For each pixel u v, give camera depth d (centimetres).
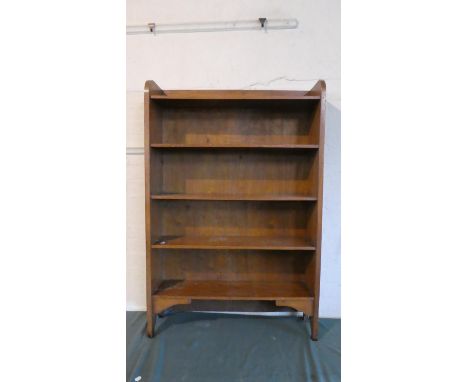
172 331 190
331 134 201
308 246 178
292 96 178
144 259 212
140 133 205
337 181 203
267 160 200
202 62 199
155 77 201
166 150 200
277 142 199
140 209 209
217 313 211
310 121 192
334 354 171
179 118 199
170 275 208
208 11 197
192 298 181
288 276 206
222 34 198
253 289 192
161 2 197
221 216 204
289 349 175
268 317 208
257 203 202
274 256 206
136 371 156
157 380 151
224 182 201
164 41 199
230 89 200
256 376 154
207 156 200
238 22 197
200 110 198
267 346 177
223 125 198
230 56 199
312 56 197
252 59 198
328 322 204
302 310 181
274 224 203
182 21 198
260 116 197
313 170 183
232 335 187
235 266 206
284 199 174
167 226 205
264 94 198
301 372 157
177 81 201
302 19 195
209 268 207
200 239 194
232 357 168
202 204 203
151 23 197
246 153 199
